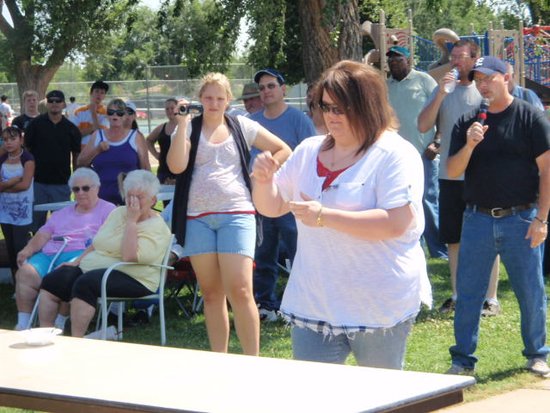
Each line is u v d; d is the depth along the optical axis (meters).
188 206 5.87
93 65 31.22
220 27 12.44
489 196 5.86
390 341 3.90
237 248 5.79
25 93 12.88
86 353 3.41
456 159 5.86
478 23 31.08
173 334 7.72
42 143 10.57
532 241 5.82
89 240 7.76
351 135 3.83
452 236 7.80
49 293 7.13
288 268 9.38
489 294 7.85
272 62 12.56
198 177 5.83
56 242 7.78
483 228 5.91
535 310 6.06
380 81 3.84
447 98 7.70
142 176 7.07
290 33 20.56
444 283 9.23
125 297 7.02
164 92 35.19
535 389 5.91
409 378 2.87
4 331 3.90
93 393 2.82
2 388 2.96
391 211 3.71
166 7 13.38
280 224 7.84
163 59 44.59
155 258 7.10
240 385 2.83
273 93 7.83
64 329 7.73
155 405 2.64
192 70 12.86
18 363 3.29
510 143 5.77
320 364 3.10
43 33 27.66
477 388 5.94
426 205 10.50
